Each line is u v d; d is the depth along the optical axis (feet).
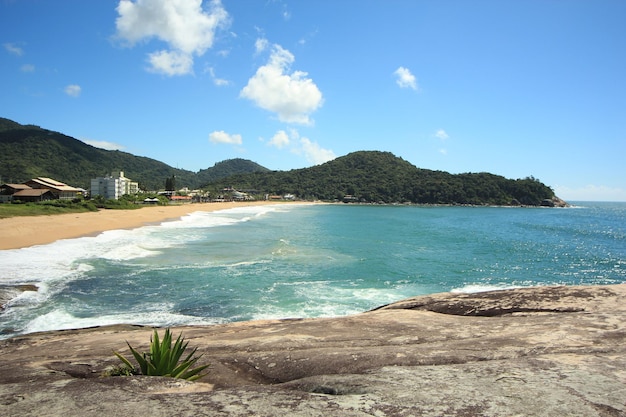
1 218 122.93
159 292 53.52
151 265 71.15
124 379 13.85
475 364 14.60
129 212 203.21
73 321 41.57
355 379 13.39
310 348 20.98
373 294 55.31
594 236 150.20
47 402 11.14
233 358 19.53
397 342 21.09
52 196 236.02
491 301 30.89
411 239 129.29
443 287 61.82
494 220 249.75
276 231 148.97
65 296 50.37
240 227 163.02
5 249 79.77
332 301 51.16
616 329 19.97
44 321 41.29
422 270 75.25
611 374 12.87
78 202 191.62
